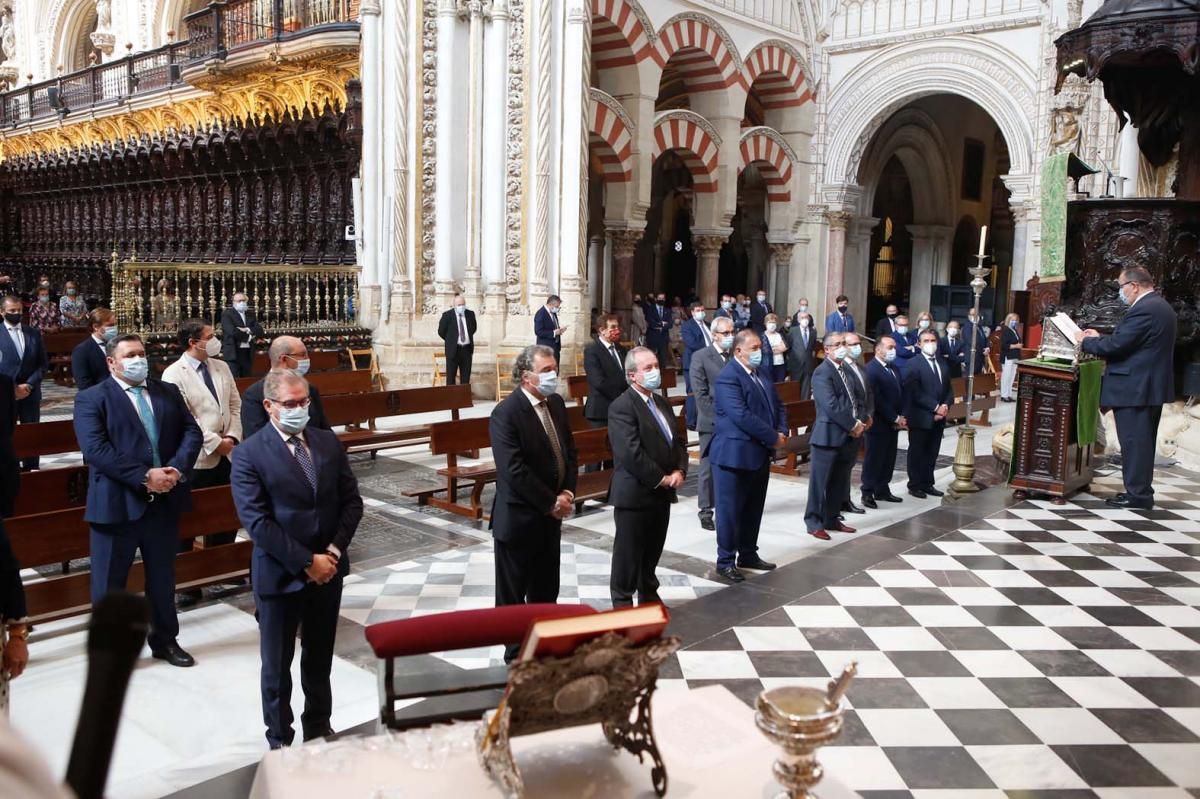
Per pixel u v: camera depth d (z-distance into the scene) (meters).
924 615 5.80
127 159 24.62
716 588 6.74
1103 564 6.79
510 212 16.16
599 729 2.74
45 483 6.54
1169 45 9.19
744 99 22.00
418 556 7.50
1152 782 3.88
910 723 4.39
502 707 2.23
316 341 15.64
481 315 16.23
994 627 5.60
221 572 6.30
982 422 14.85
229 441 6.64
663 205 29.42
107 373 9.16
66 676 5.21
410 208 15.87
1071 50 9.89
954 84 21.94
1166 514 8.19
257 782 2.54
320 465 4.32
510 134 16.00
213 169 21.92
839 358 8.00
